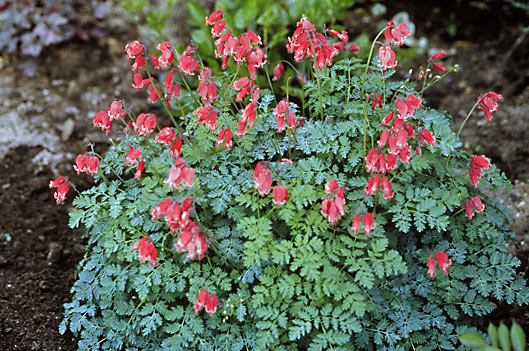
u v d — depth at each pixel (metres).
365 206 0.85
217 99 0.96
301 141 0.90
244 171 0.89
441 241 0.88
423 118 0.89
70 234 1.12
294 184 0.86
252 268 0.84
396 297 0.86
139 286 0.84
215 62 1.16
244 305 0.85
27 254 1.09
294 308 0.82
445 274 0.86
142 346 0.87
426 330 0.85
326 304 0.82
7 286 1.03
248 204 0.84
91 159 0.87
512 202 1.13
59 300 1.02
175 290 0.87
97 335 0.88
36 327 0.98
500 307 0.95
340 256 0.85
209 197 0.88
